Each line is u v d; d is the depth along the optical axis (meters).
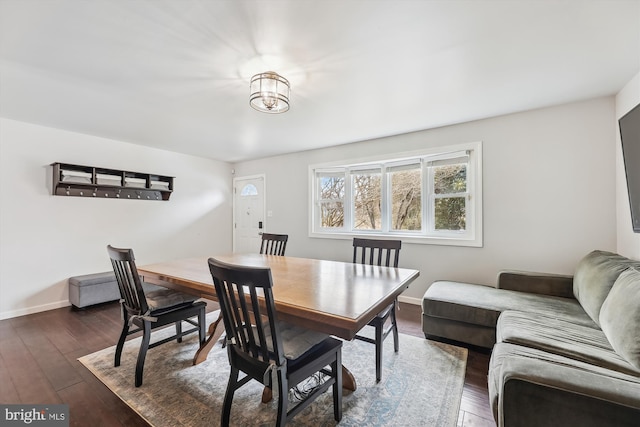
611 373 1.14
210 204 5.10
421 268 3.37
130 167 3.97
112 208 3.81
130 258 1.74
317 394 1.38
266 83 1.97
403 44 1.66
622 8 1.36
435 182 3.39
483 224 2.98
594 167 2.47
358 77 2.05
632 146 1.83
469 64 1.89
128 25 1.48
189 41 1.62
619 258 1.87
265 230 4.95
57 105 2.56
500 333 1.68
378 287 1.59
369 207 3.93
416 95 2.37
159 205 4.34
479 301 2.18
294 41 1.62
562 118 2.59
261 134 3.52
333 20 1.45
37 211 3.16
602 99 2.43
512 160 2.82
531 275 2.43
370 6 1.35
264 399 1.61
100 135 3.56
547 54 1.77
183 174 4.67
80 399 1.62
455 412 1.52
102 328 2.67
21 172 3.06
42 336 2.48
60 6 1.33
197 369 1.95
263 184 5.04
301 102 2.51
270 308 1.12
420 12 1.39
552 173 2.64
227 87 2.20
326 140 3.81
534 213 2.72
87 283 3.19
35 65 1.87
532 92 2.33
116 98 2.41
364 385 1.76
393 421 1.46
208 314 3.05
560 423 0.96
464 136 3.07
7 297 2.96
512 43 1.66
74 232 3.45
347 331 1.14
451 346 2.27
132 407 1.56
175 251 4.55
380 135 3.56
